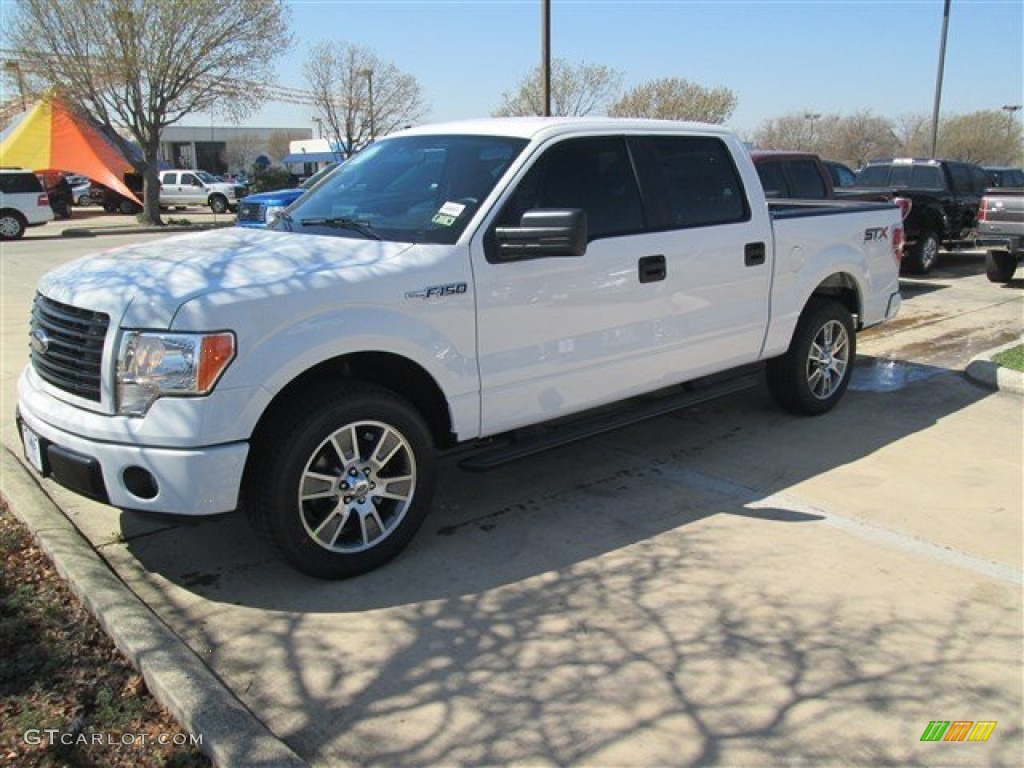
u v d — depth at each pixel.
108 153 36.72
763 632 3.53
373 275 3.78
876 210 6.54
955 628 3.57
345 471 3.85
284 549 3.75
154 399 3.42
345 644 3.47
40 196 25.83
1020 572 4.05
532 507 4.79
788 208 7.05
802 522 4.58
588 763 2.79
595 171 4.67
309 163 56.00
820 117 80.12
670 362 5.07
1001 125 78.06
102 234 27.89
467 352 4.11
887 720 3.00
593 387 4.69
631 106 42.75
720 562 4.13
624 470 5.34
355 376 4.09
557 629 3.56
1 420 6.19
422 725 2.98
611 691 3.15
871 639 3.48
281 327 3.55
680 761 2.79
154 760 2.78
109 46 29.09
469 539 4.39
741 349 5.54
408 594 3.85
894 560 4.16
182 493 3.44
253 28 30.69
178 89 30.39
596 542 4.36
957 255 17.16
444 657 3.38
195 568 4.09
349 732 2.95
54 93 29.78
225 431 3.45
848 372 6.54
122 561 4.15
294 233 4.45
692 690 3.15
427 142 4.83
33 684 3.15
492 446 4.68
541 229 3.92
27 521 4.39
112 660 3.33
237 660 3.36
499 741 2.89
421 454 4.07
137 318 3.45
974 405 6.70
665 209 4.95
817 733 2.93
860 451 5.67
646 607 3.73
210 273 3.71
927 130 80.31
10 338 8.98
